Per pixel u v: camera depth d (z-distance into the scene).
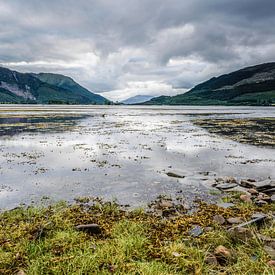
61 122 69.56
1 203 13.95
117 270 7.25
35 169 21.17
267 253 8.12
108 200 14.44
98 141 36.59
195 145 33.38
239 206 13.02
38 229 9.77
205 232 9.91
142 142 35.84
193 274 7.30
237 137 40.72
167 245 8.88
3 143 34.06
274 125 61.12
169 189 16.41
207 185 17.17
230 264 7.80
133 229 10.05
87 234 9.75
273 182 16.95
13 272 7.36
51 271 7.29
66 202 14.12
